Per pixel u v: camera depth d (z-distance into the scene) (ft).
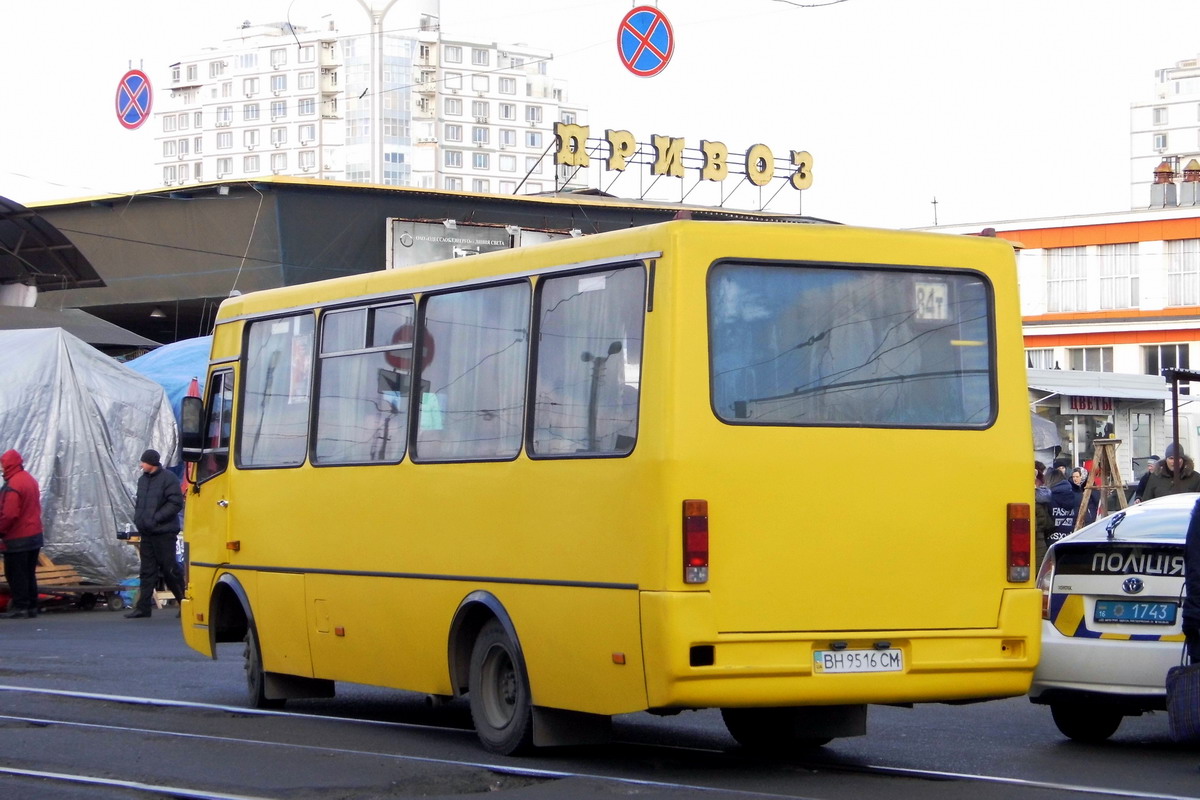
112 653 51.34
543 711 29.07
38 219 95.04
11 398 70.18
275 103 556.10
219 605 40.40
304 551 36.11
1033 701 31.89
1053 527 71.97
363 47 545.85
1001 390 28.63
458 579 30.71
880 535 27.09
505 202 142.51
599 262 27.84
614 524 26.66
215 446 40.86
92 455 71.97
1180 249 194.90
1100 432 128.16
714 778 27.37
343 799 25.41
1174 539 30.37
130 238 141.18
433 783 26.73
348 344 35.40
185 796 25.72
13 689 41.16
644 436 26.14
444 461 31.42
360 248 135.54
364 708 39.40
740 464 26.14
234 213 133.18
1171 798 25.00
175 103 579.89
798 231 27.32
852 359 27.48
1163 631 30.12
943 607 27.50
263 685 38.17
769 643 26.05
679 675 25.39
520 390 29.55
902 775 27.66
